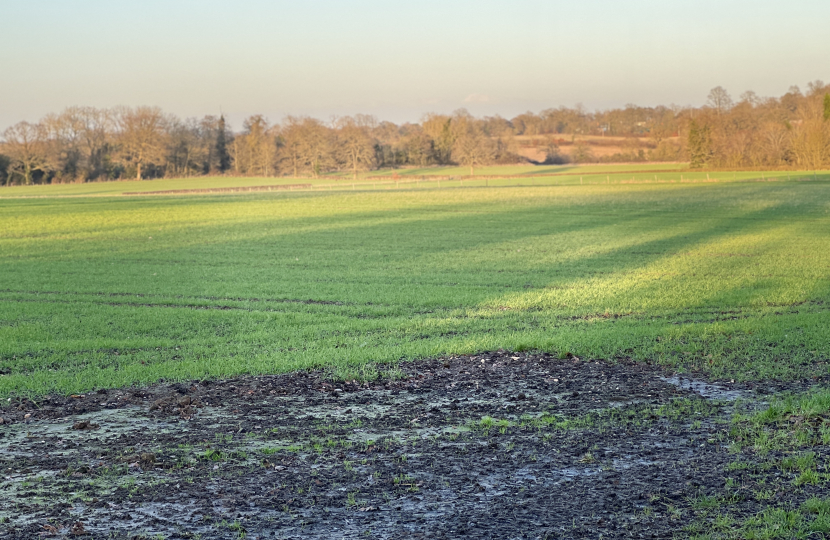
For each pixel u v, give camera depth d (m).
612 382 13.02
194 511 7.67
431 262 32.62
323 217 56.47
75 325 19.20
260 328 18.89
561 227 47.78
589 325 18.77
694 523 7.22
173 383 13.09
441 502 7.89
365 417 11.13
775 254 34.22
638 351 15.24
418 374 13.73
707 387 12.69
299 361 14.59
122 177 159.38
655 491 8.08
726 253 34.81
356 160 156.25
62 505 7.82
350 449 9.62
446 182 117.12
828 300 22.48
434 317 20.44
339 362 14.63
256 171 167.25
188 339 17.50
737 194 76.31
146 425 10.73
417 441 9.98
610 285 25.97
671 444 9.73
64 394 12.42
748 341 15.98
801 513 7.37
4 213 62.84
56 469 8.92
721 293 23.77
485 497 8.02
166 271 30.11
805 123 134.12
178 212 62.75
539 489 8.23
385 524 7.36
